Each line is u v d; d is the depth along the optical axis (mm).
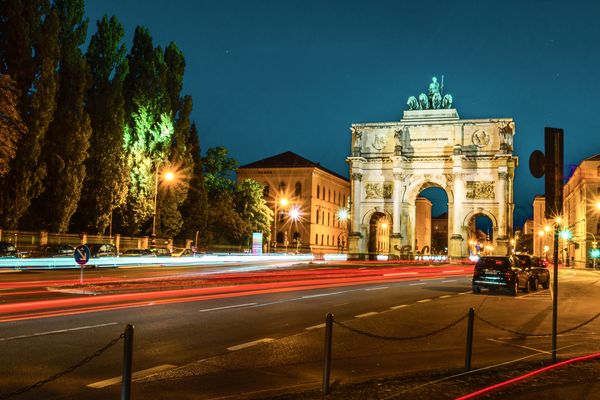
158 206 67188
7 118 44438
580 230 104125
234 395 9367
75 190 53562
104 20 60219
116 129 59156
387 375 11086
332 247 127938
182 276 35375
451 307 23344
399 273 47750
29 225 52781
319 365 11836
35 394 9180
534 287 33969
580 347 15062
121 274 37156
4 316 16609
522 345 15109
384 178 87500
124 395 7500
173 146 70500
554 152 11977
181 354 12461
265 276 36219
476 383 10305
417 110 88188
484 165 83125
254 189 96812
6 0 48500
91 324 15508
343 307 22016
